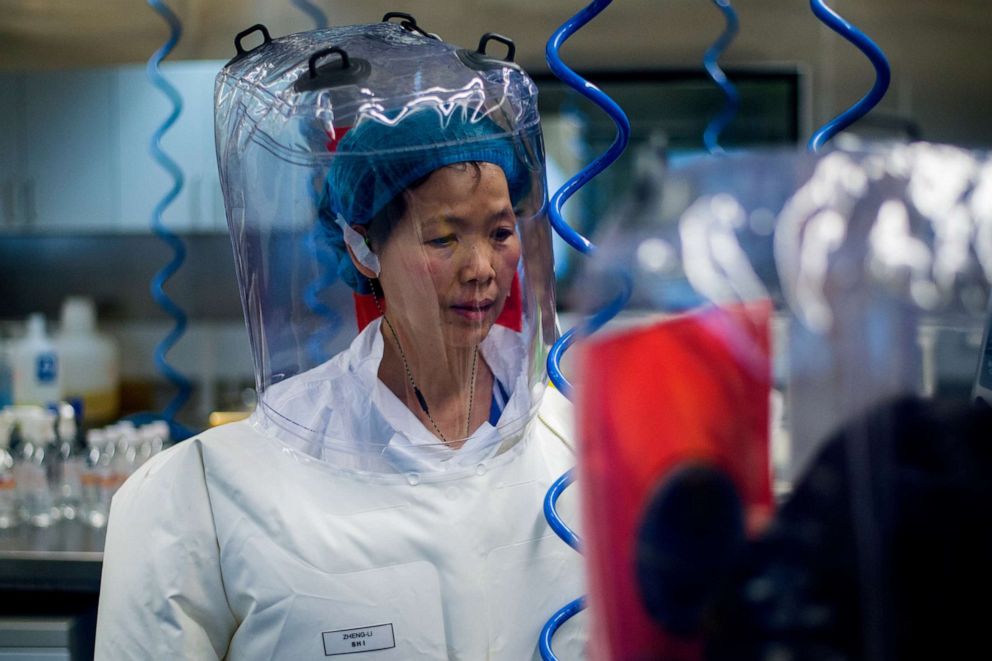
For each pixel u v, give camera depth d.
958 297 0.40
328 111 1.07
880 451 0.37
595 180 3.19
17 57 3.38
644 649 0.38
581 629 1.12
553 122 3.18
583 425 0.40
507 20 3.18
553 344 1.19
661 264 0.41
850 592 0.36
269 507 1.09
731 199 0.42
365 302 1.15
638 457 0.38
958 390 0.39
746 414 0.38
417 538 1.07
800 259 0.40
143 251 3.67
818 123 3.23
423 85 1.07
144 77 3.30
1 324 3.70
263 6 3.22
